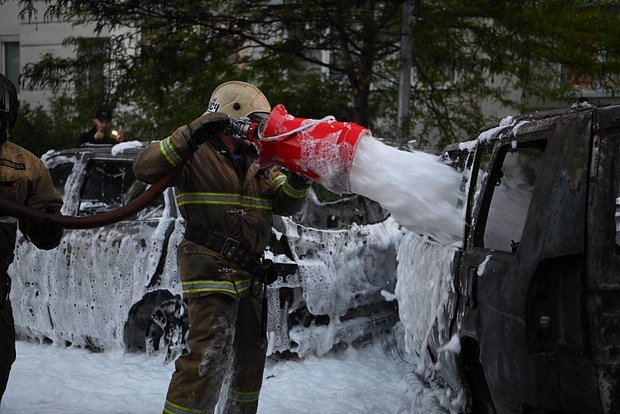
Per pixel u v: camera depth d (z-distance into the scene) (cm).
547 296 302
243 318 411
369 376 585
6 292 380
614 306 289
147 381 571
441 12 1009
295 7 983
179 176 397
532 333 302
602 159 297
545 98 1088
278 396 540
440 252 448
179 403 389
